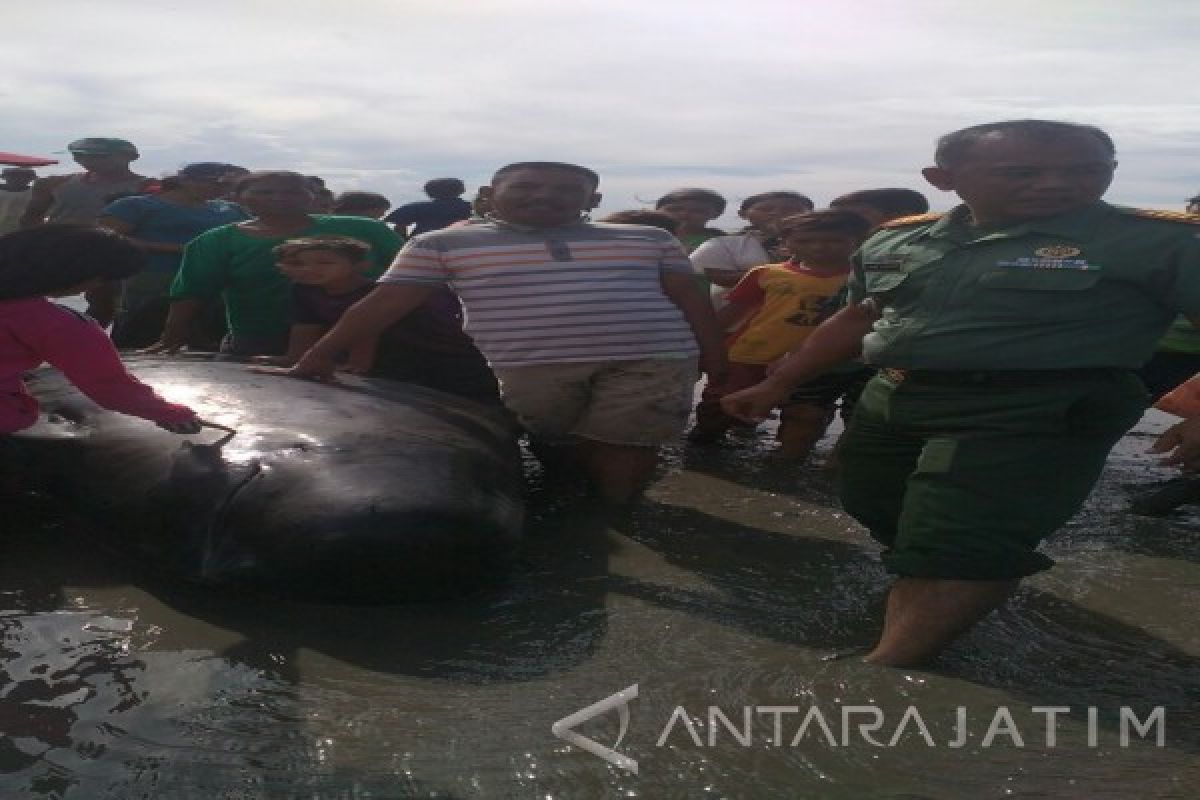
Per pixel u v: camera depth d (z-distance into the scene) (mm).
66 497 4254
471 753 2750
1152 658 3432
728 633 3570
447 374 5762
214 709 2955
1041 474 3252
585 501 5086
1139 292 3221
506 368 4867
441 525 3738
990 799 2598
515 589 3977
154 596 3809
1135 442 6730
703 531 4684
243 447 4051
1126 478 5746
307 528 3697
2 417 4105
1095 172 3293
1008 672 3287
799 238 5938
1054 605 3855
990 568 3234
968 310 3297
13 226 11336
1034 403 3227
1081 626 3678
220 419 4262
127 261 4004
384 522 3682
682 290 5141
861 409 3752
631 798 2570
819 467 5883
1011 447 3242
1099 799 2604
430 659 3346
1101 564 4281
